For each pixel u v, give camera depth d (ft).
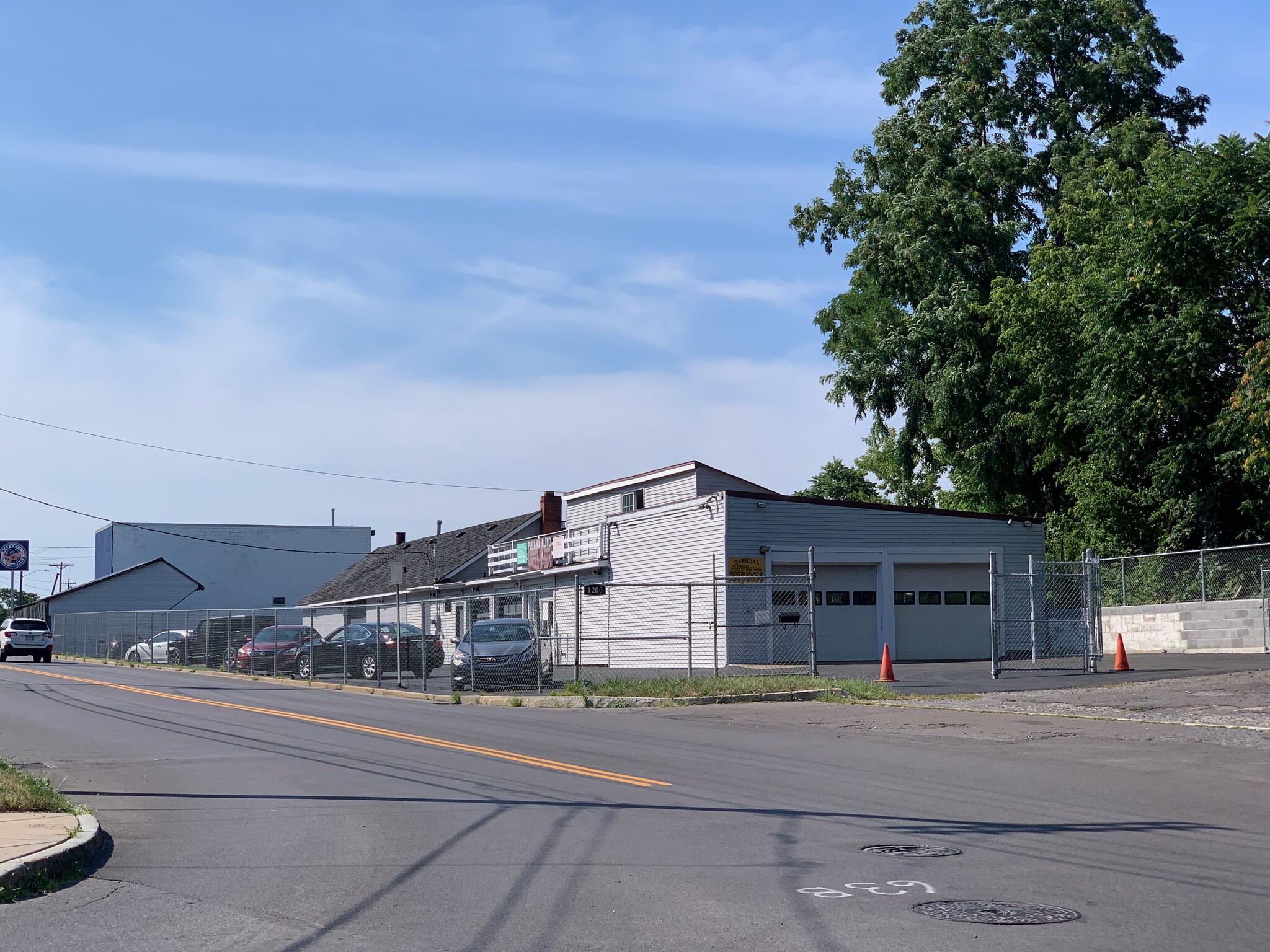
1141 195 103.04
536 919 21.26
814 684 72.18
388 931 20.70
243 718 64.69
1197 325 104.83
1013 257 156.04
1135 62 150.00
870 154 163.32
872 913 21.25
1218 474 117.39
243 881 25.04
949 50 162.30
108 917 22.12
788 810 32.50
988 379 150.92
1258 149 96.12
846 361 164.55
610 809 33.17
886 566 111.34
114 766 44.39
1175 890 22.79
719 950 19.04
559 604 134.92
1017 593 114.93
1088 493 130.00
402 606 178.70
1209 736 46.01
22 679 109.60
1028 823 30.04
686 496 121.60
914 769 40.45
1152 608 104.73
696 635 109.29
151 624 158.30
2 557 314.55
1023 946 18.97
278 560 296.71
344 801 35.55
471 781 39.09
